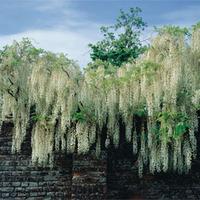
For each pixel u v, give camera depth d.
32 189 14.57
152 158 14.12
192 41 13.30
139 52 27.84
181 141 13.99
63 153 14.73
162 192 14.88
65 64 13.44
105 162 14.45
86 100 13.71
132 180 14.84
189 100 13.64
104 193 14.30
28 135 14.75
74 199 14.24
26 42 14.05
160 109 13.91
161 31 13.23
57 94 13.71
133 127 14.85
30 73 14.17
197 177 15.02
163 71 12.91
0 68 14.07
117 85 13.80
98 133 14.38
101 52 27.97
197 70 13.59
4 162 14.62
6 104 14.27
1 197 14.50
